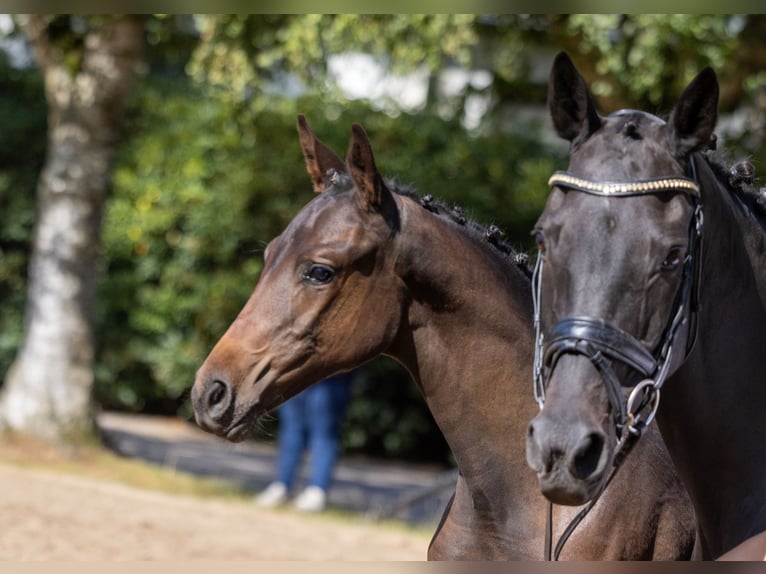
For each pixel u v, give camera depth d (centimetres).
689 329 392
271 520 1164
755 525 412
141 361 1902
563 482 353
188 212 1848
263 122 1773
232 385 513
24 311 1898
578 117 405
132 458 1529
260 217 1830
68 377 1461
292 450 1308
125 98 1502
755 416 421
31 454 1396
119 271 1878
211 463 1605
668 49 1255
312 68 1394
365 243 511
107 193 1518
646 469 514
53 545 913
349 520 1257
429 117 1852
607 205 377
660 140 393
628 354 368
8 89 1923
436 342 520
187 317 1862
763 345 423
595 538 500
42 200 1506
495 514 514
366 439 1878
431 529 1278
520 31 1428
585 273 372
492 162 1811
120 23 1462
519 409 517
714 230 406
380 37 1306
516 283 537
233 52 1348
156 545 953
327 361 516
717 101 385
